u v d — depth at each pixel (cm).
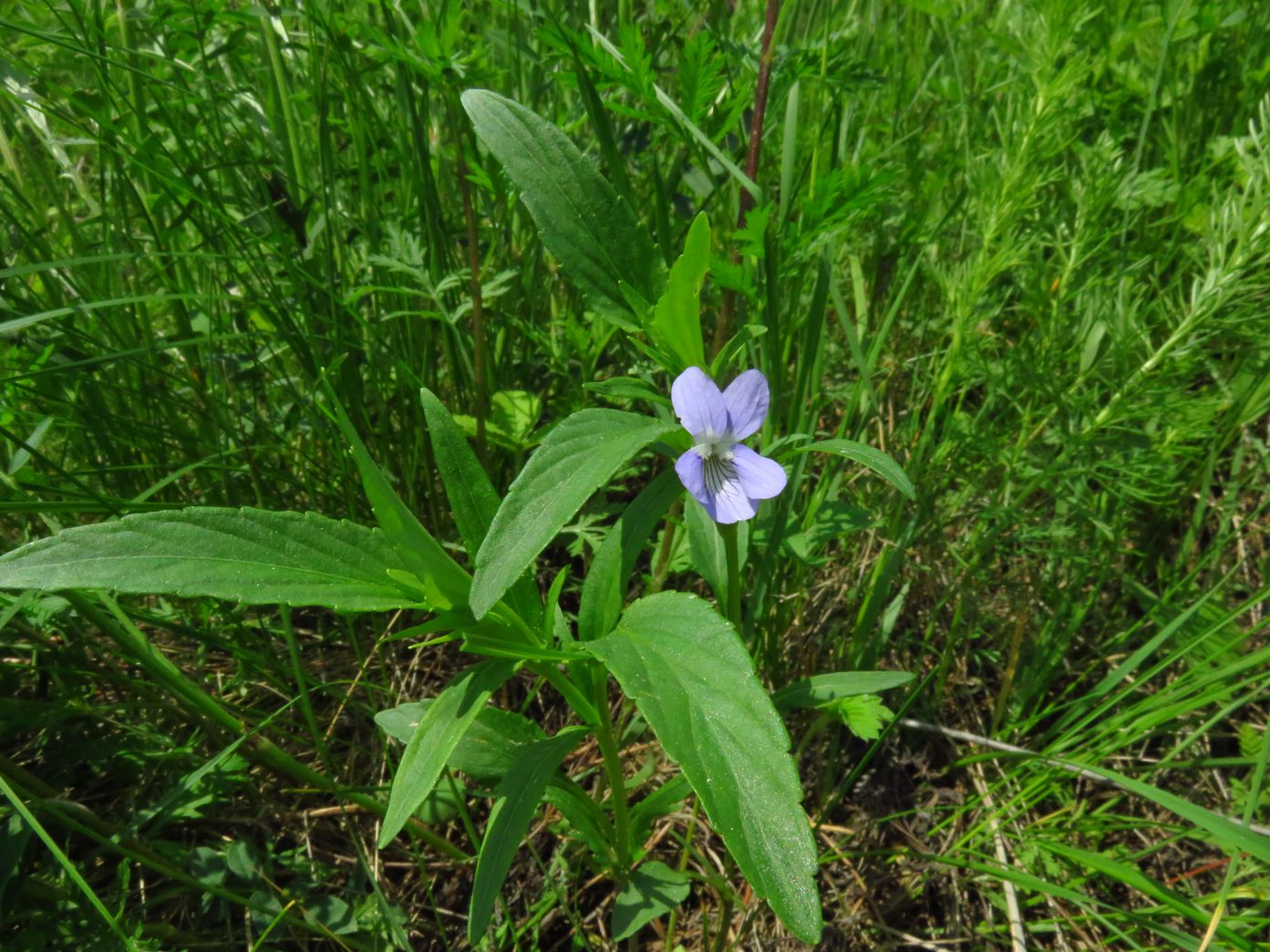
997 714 23
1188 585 23
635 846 19
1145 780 23
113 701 20
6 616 15
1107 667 25
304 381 23
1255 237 19
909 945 20
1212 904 21
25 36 22
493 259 25
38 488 18
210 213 21
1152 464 22
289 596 13
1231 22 29
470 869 20
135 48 21
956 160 29
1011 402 24
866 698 19
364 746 22
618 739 22
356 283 24
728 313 22
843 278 29
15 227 21
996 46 32
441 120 26
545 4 21
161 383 21
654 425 13
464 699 14
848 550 25
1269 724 17
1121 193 26
